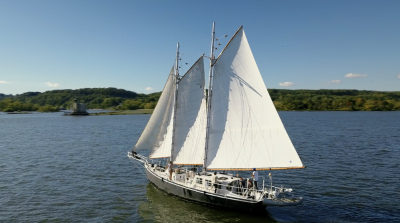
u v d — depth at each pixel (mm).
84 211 32875
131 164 56906
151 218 30750
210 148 34094
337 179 44062
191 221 29781
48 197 37562
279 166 30016
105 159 61750
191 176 36250
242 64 31891
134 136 104375
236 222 29359
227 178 33719
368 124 137125
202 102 36188
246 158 31969
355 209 32438
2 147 79188
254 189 31391
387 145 73938
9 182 44312
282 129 29672
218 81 33406
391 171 48031
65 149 75250
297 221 29500
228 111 33000
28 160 60906
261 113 31031
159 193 38688
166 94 42844
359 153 63844
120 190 40438
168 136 40562
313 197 36500
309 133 102375
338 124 138125
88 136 104875
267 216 30656
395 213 31172
